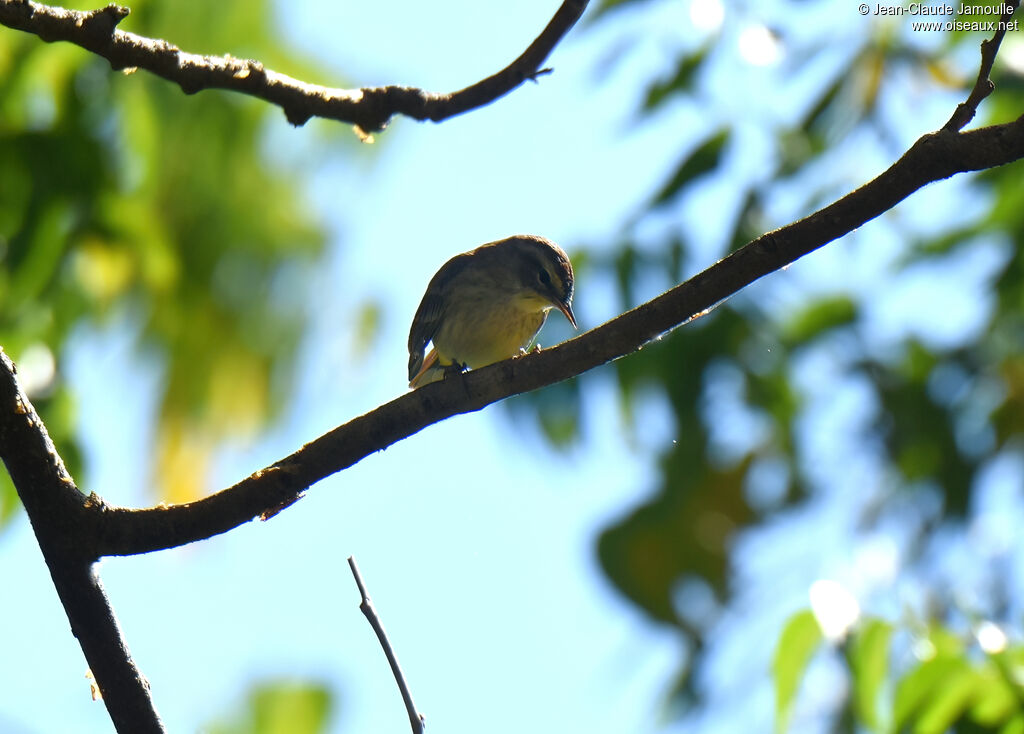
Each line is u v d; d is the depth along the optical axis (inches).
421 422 260.8
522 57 327.0
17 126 465.4
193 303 620.4
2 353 232.8
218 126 605.6
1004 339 548.4
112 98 494.6
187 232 617.9
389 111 327.6
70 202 467.8
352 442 256.4
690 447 521.7
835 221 248.4
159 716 243.4
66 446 424.8
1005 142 240.5
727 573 507.8
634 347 259.9
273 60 592.1
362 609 239.0
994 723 303.7
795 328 544.4
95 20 279.9
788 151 487.2
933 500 545.3
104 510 240.7
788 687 319.0
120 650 241.6
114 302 571.5
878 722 315.3
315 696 447.5
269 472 249.9
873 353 557.6
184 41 558.6
